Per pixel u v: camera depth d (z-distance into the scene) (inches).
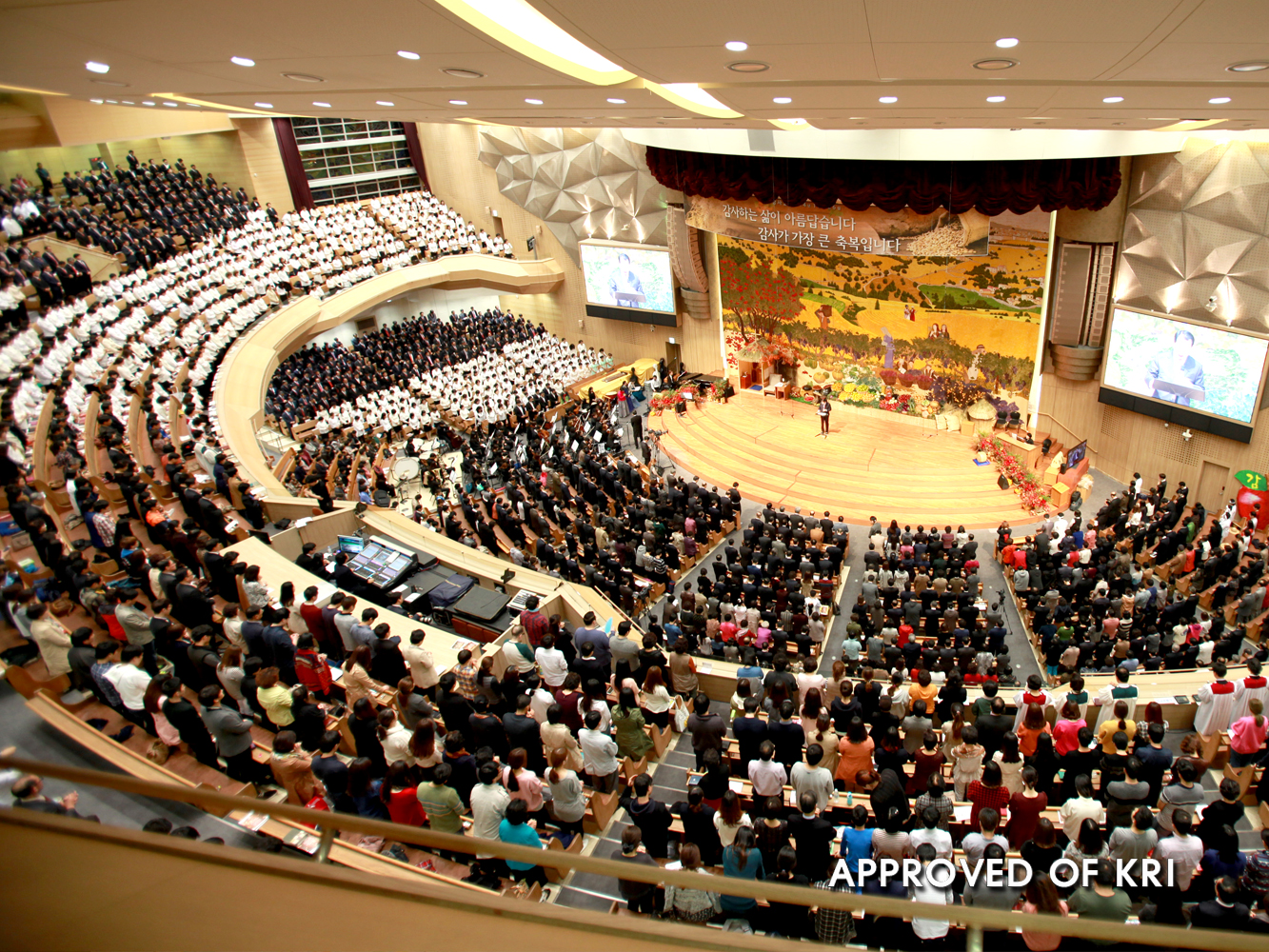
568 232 1379.2
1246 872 256.1
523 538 727.1
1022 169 785.6
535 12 255.8
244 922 83.1
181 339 960.3
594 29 224.2
